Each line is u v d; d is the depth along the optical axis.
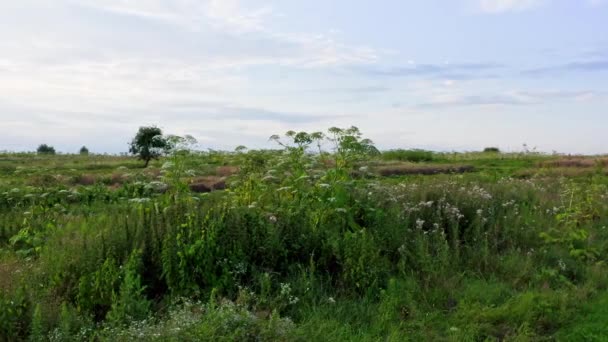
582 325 6.86
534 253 9.42
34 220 11.06
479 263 8.81
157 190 13.49
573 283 8.53
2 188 14.58
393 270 8.40
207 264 7.36
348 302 7.33
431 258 8.55
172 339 5.46
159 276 7.37
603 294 7.89
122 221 8.47
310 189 9.67
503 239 9.82
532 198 13.05
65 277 7.01
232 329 5.82
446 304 7.52
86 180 19.19
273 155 11.23
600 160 26.28
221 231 7.91
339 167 10.20
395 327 6.66
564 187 15.01
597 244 10.10
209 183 16.16
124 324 6.05
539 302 7.40
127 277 6.61
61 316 6.07
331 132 10.27
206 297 7.09
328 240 8.29
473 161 30.09
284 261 8.06
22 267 7.59
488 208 10.98
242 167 10.63
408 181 14.85
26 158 39.47
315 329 6.44
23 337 5.89
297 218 8.72
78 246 7.74
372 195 10.25
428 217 10.21
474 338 6.56
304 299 7.27
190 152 10.49
